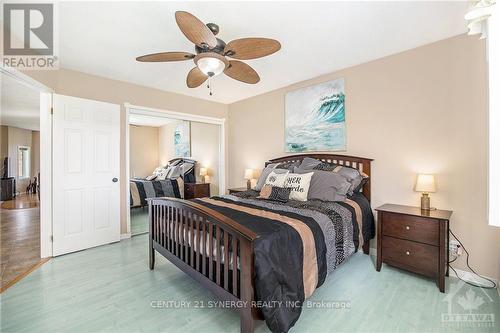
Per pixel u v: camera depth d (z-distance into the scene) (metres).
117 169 3.27
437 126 2.36
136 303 1.82
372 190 2.82
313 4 1.78
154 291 1.99
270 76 3.29
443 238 1.97
